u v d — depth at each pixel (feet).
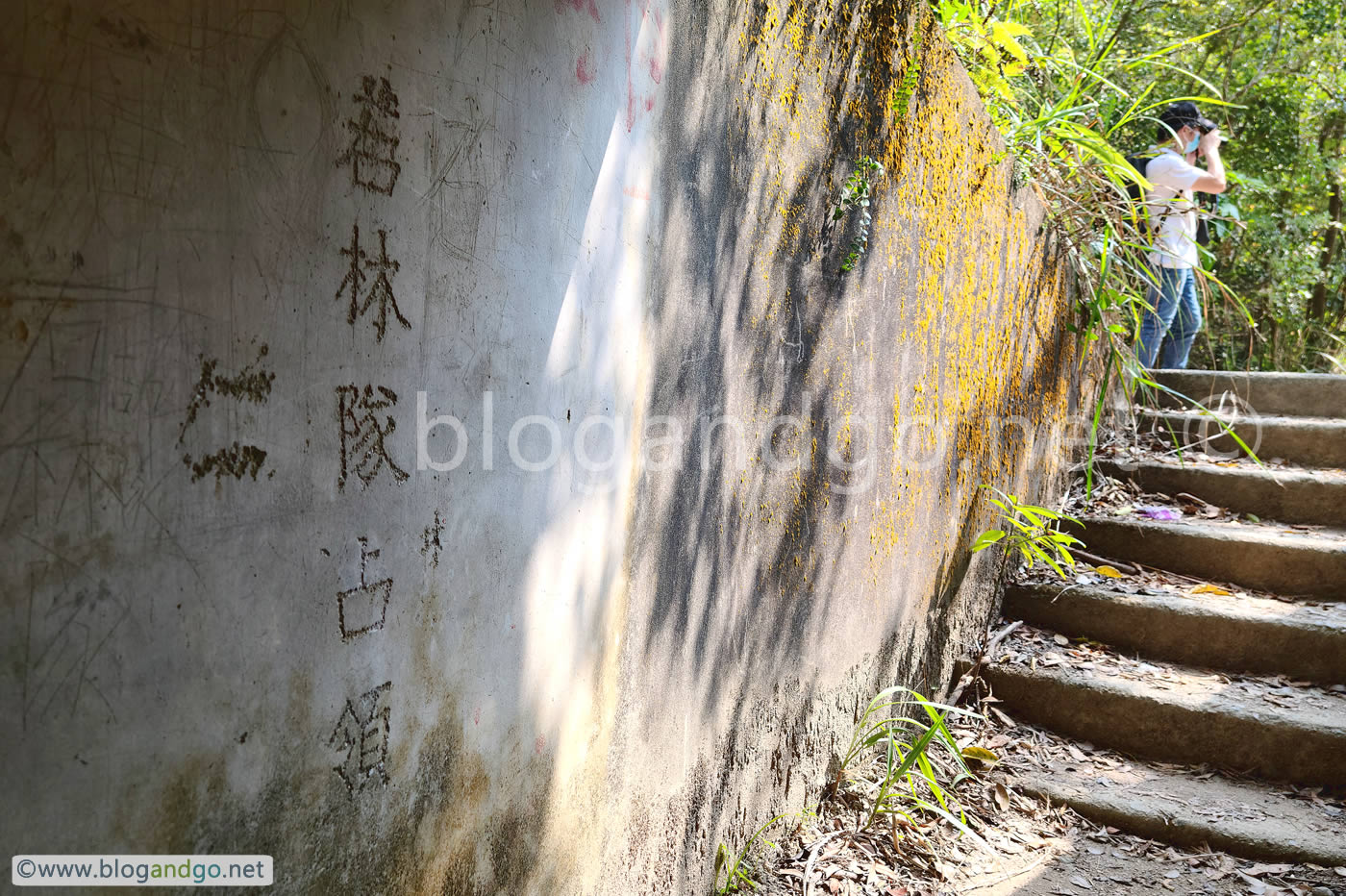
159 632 3.51
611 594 6.59
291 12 3.92
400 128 4.52
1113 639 13.92
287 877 4.15
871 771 11.10
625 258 6.40
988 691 13.12
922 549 12.14
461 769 5.24
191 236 3.58
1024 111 15.24
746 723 8.75
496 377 5.31
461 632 5.17
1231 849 10.17
